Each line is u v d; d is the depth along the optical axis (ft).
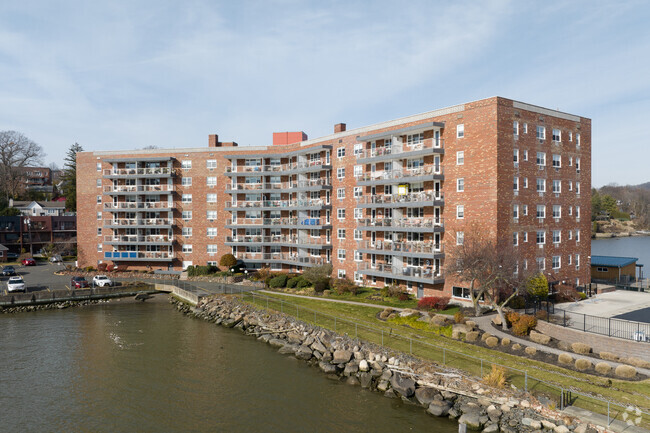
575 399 75.61
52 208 349.20
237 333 137.49
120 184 234.58
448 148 146.72
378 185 172.55
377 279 173.37
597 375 83.51
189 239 226.58
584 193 165.78
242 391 94.02
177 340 129.70
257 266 219.82
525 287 121.60
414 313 129.70
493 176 133.59
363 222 176.35
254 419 81.92
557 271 154.10
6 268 227.40
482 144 136.77
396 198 160.15
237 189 217.97
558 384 80.74
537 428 71.20
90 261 237.04
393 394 90.68
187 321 152.97
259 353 118.21
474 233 133.80
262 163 219.82
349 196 186.09
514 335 107.86
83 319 154.81
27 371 104.94
